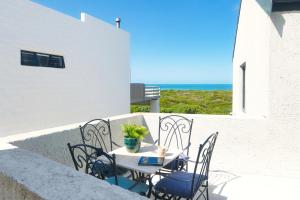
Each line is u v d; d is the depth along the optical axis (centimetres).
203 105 2705
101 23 1098
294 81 367
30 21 764
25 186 130
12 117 708
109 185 132
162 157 271
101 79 1098
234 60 769
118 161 262
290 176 379
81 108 977
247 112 552
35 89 781
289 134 375
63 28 891
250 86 516
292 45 364
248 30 545
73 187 128
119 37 1234
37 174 145
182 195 246
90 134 343
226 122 404
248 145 396
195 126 421
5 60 691
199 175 268
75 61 948
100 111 1091
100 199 116
